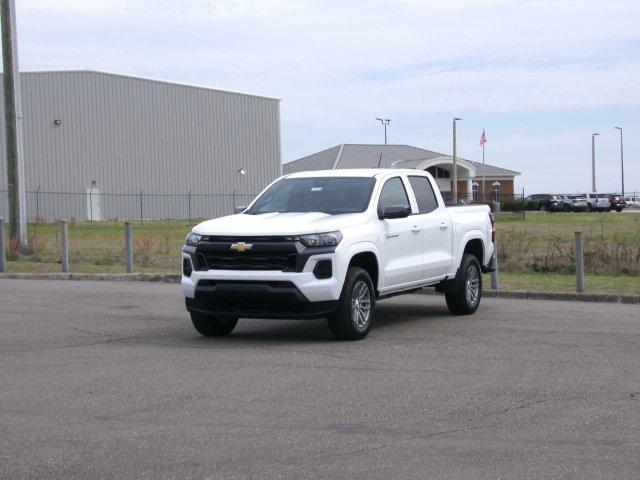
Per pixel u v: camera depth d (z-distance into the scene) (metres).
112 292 15.96
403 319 12.76
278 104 68.19
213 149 63.53
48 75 54.88
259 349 10.11
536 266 19.86
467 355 9.75
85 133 56.25
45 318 12.64
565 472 5.75
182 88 61.44
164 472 5.75
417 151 88.00
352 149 85.75
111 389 8.06
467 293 13.17
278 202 11.66
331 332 11.15
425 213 12.34
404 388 8.12
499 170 90.38
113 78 57.50
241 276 10.11
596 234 32.75
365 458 6.04
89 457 6.06
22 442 6.41
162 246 26.34
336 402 7.58
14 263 21.38
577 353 9.88
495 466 5.87
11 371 8.88
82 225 45.44
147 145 59.38
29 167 54.19
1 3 22.77
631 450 6.23
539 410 7.34
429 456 6.08
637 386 8.23
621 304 14.80
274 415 7.14
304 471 5.77
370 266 11.09
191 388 8.09
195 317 10.83
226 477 5.66
